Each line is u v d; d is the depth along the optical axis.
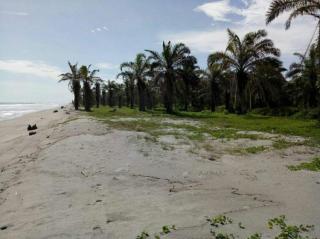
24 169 11.20
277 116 38.66
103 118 32.78
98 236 5.62
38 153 13.92
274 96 43.97
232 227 5.71
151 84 51.66
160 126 23.81
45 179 9.55
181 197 7.61
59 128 22.84
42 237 5.71
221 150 13.90
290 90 50.34
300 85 45.50
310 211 6.46
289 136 17.94
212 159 12.02
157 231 5.66
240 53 38.47
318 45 22.06
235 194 7.78
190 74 47.28
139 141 15.68
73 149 13.70
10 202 7.89
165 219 6.21
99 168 10.63
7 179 10.16
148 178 9.47
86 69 61.84
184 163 11.32
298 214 6.30
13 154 15.24
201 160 11.84
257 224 5.82
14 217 6.88
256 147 14.45
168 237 5.41
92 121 27.19
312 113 32.44
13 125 34.81
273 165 10.96
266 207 6.76
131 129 21.16
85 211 6.87
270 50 37.47
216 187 8.48
